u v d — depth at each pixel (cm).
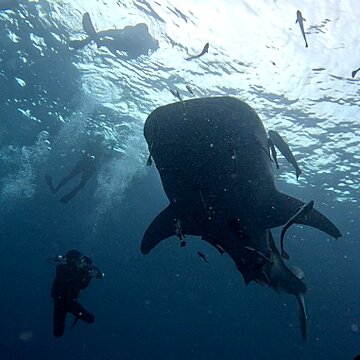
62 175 3136
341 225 3006
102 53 1545
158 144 414
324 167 2134
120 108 1964
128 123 2102
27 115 2316
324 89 1398
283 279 639
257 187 440
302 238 3469
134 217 3722
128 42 1012
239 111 438
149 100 1792
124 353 5909
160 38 1319
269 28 1168
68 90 1917
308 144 1869
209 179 411
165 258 4744
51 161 2966
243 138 429
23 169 3209
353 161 1984
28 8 1432
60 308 897
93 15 1308
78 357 5481
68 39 1526
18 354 4950
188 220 482
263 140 464
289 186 2508
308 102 1502
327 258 3897
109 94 1845
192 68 1441
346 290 4859
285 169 2252
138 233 4141
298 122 1658
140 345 6331
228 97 441
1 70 1894
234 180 417
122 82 1709
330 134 1734
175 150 409
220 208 430
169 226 585
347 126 1642
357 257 3688
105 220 4016
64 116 2214
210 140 404
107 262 5791
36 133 2538
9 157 3027
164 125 411
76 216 4097
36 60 1742
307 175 2298
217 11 1148
